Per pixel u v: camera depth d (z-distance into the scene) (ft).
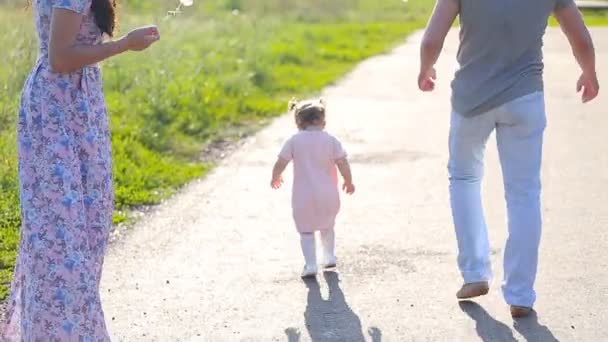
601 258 29.12
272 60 81.92
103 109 19.85
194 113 53.93
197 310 25.20
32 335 19.13
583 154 44.86
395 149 46.73
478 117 24.25
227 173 41.88
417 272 28.09
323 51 92.22
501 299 25.79
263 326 24.13
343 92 67.26
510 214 24.36
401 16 141.08
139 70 61.11
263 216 34.58
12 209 33.81
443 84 70.85
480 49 23.82
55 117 19.13
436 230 32.55
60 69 18.79
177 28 85.51
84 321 19.10
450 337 23.27
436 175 41.01
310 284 27.20
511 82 23.77
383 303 25.61
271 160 44.65
